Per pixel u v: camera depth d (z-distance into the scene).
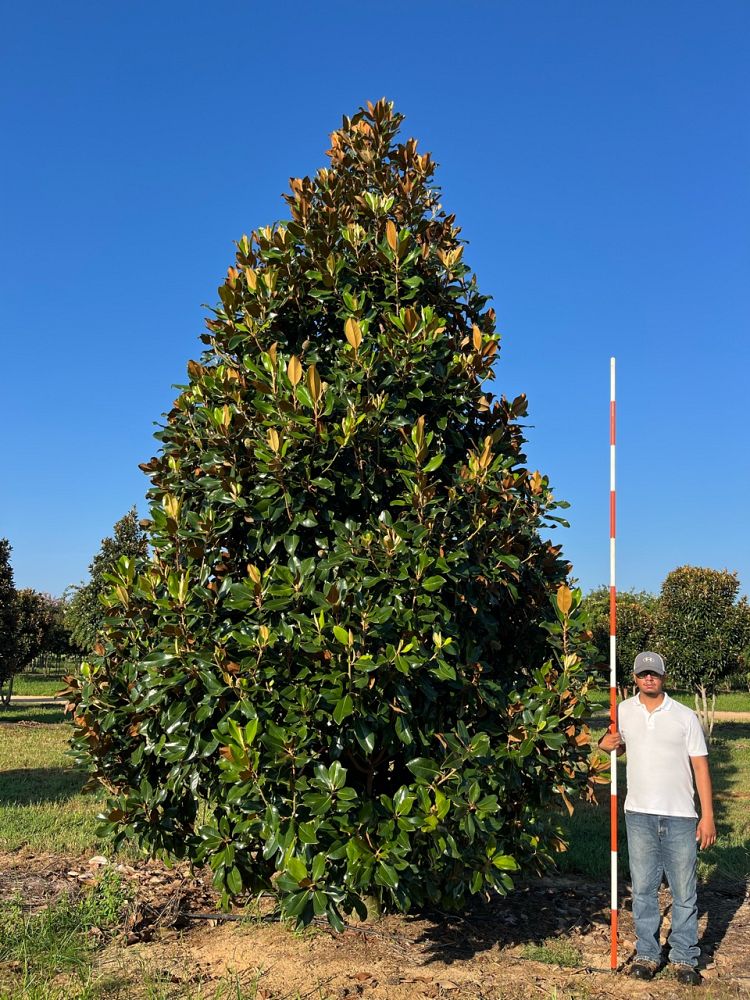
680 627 20.28
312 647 4.57
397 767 5.53
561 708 5.32
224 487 5.17
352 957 5.22
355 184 6.32
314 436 5.02
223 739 4.75
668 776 5.16
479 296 6.12
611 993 4.76
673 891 5.12
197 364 5.99
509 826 5.28
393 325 5.50
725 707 29.86
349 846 4.52
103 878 6.27
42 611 29.30
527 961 5.23
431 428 5.60
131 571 5.76
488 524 5.28
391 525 5.01
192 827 5.60
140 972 4.95
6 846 7.71
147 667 5.04
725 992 4.79
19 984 4.67
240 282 5.80
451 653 4.91
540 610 5.80
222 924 5.87
